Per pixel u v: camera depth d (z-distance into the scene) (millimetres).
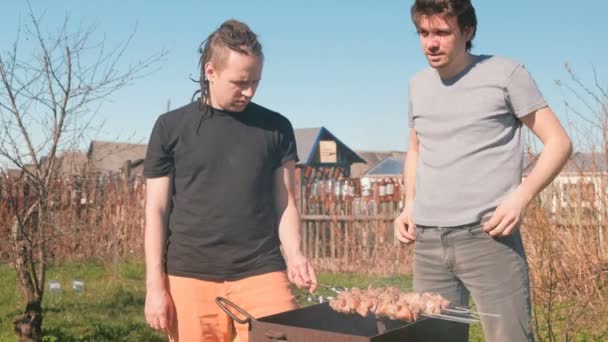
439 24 2824
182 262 3199
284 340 2594
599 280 6789
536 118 2867
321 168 21250
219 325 3230
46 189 5332
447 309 2826
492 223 2797
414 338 2611
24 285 5441
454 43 2867
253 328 2732
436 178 3006
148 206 3242
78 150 6508
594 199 7133
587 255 6785
